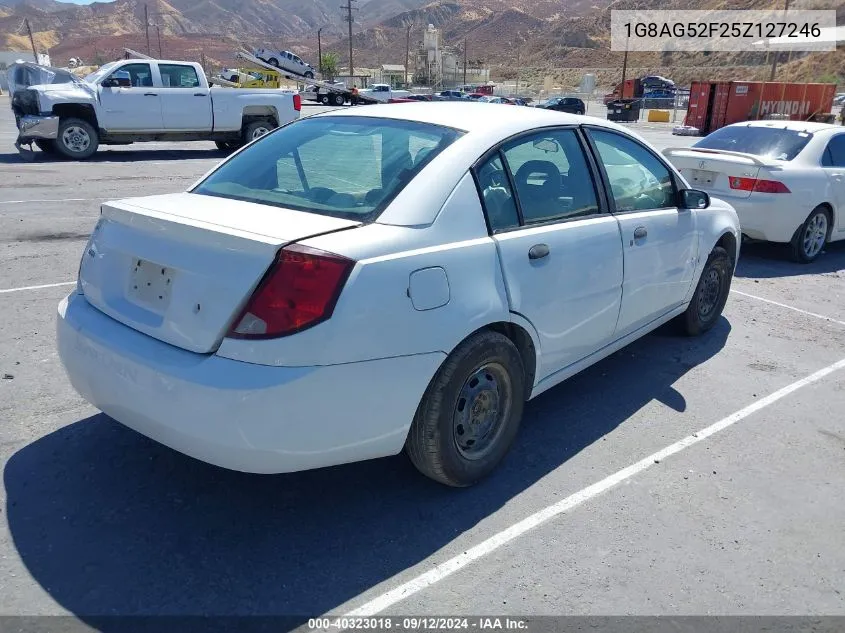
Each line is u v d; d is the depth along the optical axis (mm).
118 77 14867
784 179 7910
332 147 3637
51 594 2689
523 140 3691
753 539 3209
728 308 6656
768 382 4953
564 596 2805
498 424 3539
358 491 3439
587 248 3881
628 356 5340
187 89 15492
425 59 117625
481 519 3262
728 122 33438
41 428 3867
